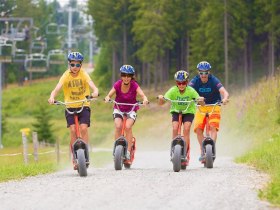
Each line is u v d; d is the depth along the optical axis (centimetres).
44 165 3591
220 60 14200
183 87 2902
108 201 1952
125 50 18588
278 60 15488
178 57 18712
